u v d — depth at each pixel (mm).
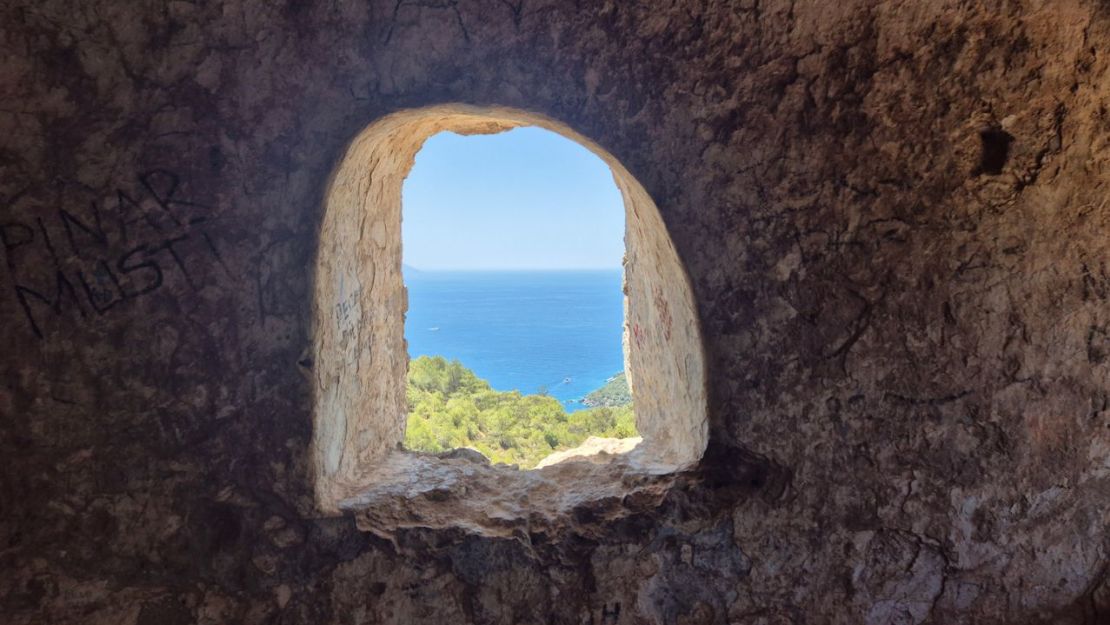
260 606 1343
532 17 1253
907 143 1312
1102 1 1233
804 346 1361
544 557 1394
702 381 1403
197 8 1227
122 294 1284
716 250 1338
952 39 1263
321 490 1387
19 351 1267
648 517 1405
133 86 1242
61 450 1294
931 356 1363
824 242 1339
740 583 1400
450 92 1266
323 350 1396
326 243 1377
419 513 1464
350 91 1264
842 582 1405
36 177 1241
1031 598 1420
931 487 1390
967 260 1347
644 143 1301
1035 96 1287
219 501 1332
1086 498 1411
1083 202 1340
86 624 1316
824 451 1383
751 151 1308
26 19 1198
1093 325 1370
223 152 1271
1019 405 1377
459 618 1383
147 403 1307
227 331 1308
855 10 1243
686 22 1260
